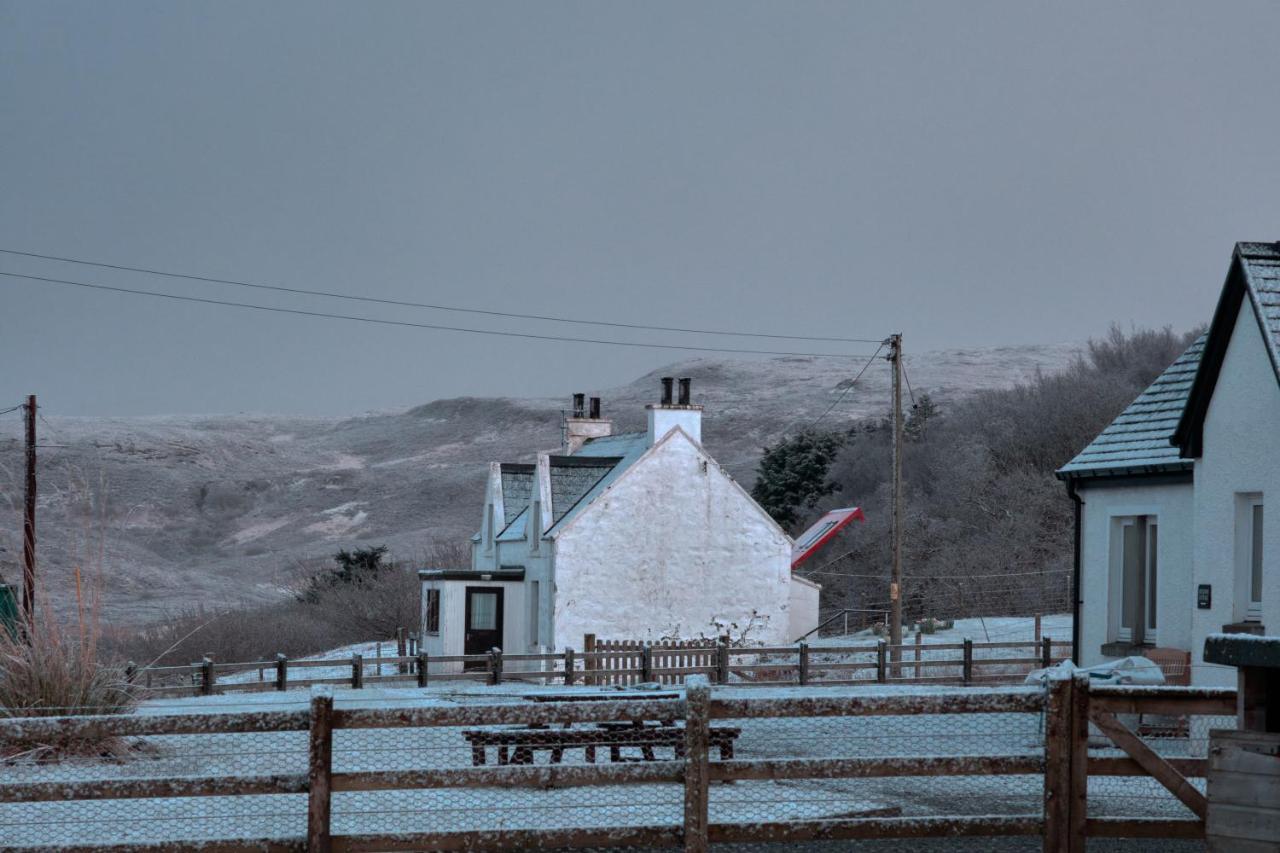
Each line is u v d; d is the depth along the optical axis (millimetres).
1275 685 17109
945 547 128000
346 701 52625
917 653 70875
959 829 20391
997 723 36750
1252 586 39875
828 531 106938
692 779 19906
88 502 40406
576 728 35219
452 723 19938
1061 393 146375
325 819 19562
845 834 20250
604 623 92250
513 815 25453
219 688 67750
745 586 95125
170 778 19438
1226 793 17109
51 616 34719
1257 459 38844
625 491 93062
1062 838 20312
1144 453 47469
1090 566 50438
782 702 20172
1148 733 37688
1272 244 39625
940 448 154625
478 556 113500
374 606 134375
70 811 25953
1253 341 38938
